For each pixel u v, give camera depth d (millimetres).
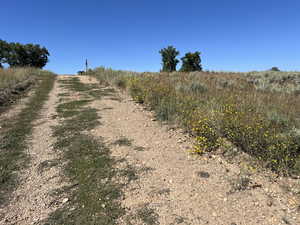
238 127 4410
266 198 2875
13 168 3836
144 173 3561
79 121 6227
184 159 3990
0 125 6000
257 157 3799
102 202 2896
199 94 7730
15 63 56250
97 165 3820
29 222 2637
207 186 3174
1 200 3047
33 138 5148
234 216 2594
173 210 2721
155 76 13375
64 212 2758
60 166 3879
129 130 5469
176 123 5586
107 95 9836
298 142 3844
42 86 12852
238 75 14898
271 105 6379
